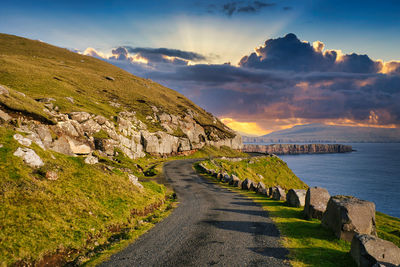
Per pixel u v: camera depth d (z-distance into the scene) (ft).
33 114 104.78
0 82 200.44
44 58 464.24
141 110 339.77
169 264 32.37
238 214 60.18
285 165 232.94
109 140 161.68
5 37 566.77
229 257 34.30
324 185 391.65
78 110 169.78
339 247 36.91
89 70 481.87
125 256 35.09
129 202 58.95
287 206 70.03
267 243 39.45
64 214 42.24
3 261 28.66
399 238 49.57
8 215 35.22
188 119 417.49
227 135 503.61
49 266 32.12
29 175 46.42
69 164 60.34
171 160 254.27
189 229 47.83
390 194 330.95
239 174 183.21
